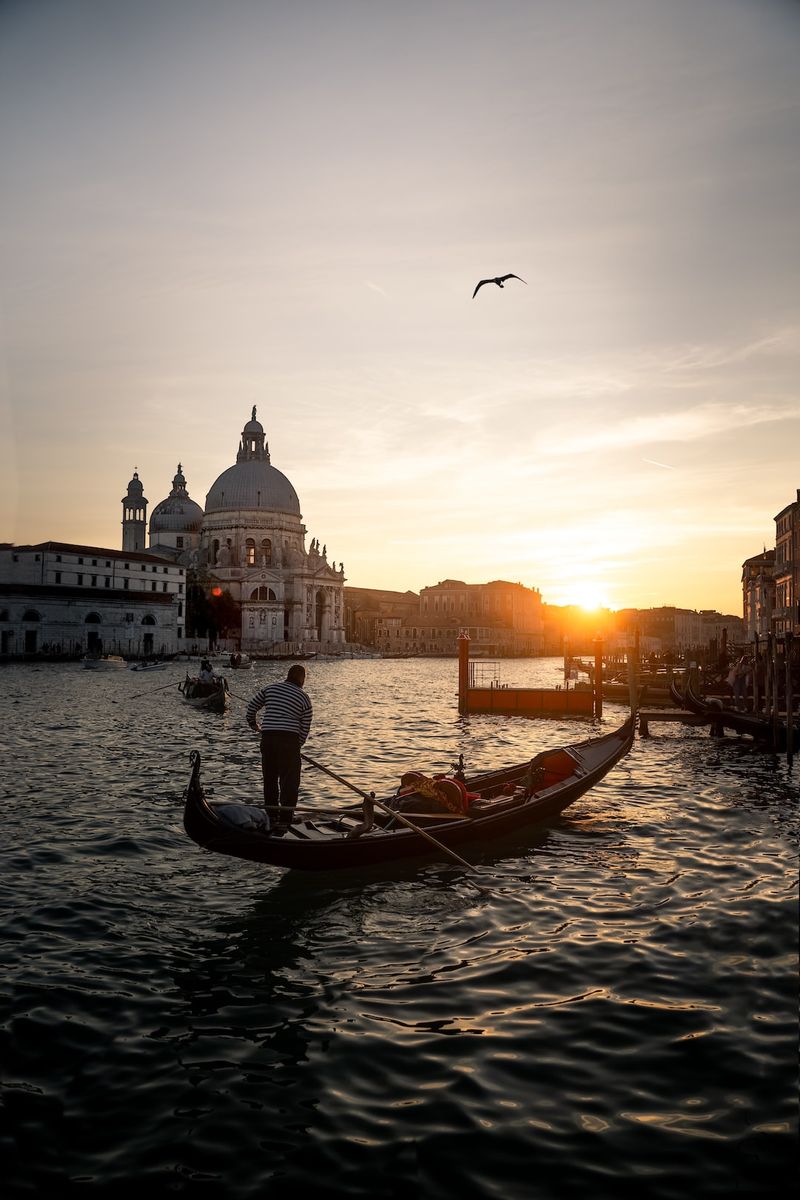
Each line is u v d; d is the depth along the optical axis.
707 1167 5.73
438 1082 6.77
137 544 161.00
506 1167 5.76
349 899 11.25
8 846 13.48
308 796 17.89
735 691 34.81
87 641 107.44
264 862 11.77
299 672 13.16
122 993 8.38
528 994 8.30
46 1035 7.54
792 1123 6.17
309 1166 5.81
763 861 12.94
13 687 56.03
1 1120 6.32
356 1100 6.55
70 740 27.02
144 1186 5.64
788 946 9.38
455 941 9.73
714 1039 7.36
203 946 9.62
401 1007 8.07
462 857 13.15
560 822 15.67
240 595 151.00
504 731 33.41
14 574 107.62
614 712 45.00
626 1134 6.08
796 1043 7.27
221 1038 7.51
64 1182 5.68
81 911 10.65
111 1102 6.56
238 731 30.75
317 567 157.50
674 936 9.74
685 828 15.23
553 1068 6.94
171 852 13.39
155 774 20.44
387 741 28.83
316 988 8.51
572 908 10.80
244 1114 6.40
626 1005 8.01
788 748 23.62
